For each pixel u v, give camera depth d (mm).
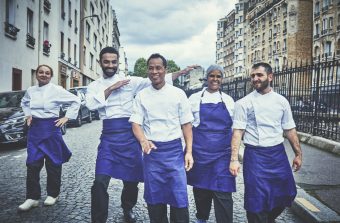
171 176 3066
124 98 3648
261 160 3088
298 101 9992
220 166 3385
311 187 4953
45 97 4348
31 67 18906
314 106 9242
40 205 4441
